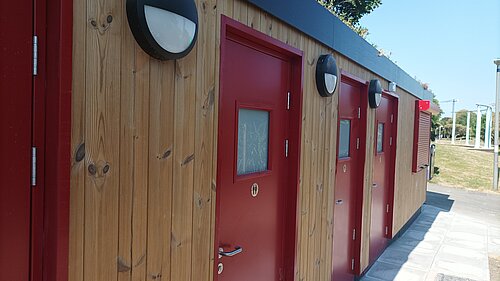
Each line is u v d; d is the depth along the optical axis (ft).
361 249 14.24
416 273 15.29
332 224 11.68
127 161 4.84
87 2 4.25
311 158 9.91
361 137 14.05
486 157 71.15
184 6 5.18
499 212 28.94
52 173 4.01
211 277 6.47
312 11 9.48
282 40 8.29
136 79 4.90
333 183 11.57
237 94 7.27
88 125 4.32
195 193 6.03
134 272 5.00
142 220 5.09
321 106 10.44
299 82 9.09
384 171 17.63
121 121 4.73
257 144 8.11
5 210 3.88
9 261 3.93
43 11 3.97
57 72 3.97
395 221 19.30
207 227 6.33
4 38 3.82
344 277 13.24
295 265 9.20
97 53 4.39
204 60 6.09
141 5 4.70
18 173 3.93
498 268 16.16
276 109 8.63
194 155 5.97
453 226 23.79
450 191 39.73
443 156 69.41
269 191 8.54
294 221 9.11
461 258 17.38
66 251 4.10
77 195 4.23
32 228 4.02
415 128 23.39
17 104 3.90
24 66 3.91
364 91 13.97
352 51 12.30
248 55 7.59
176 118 5.58
